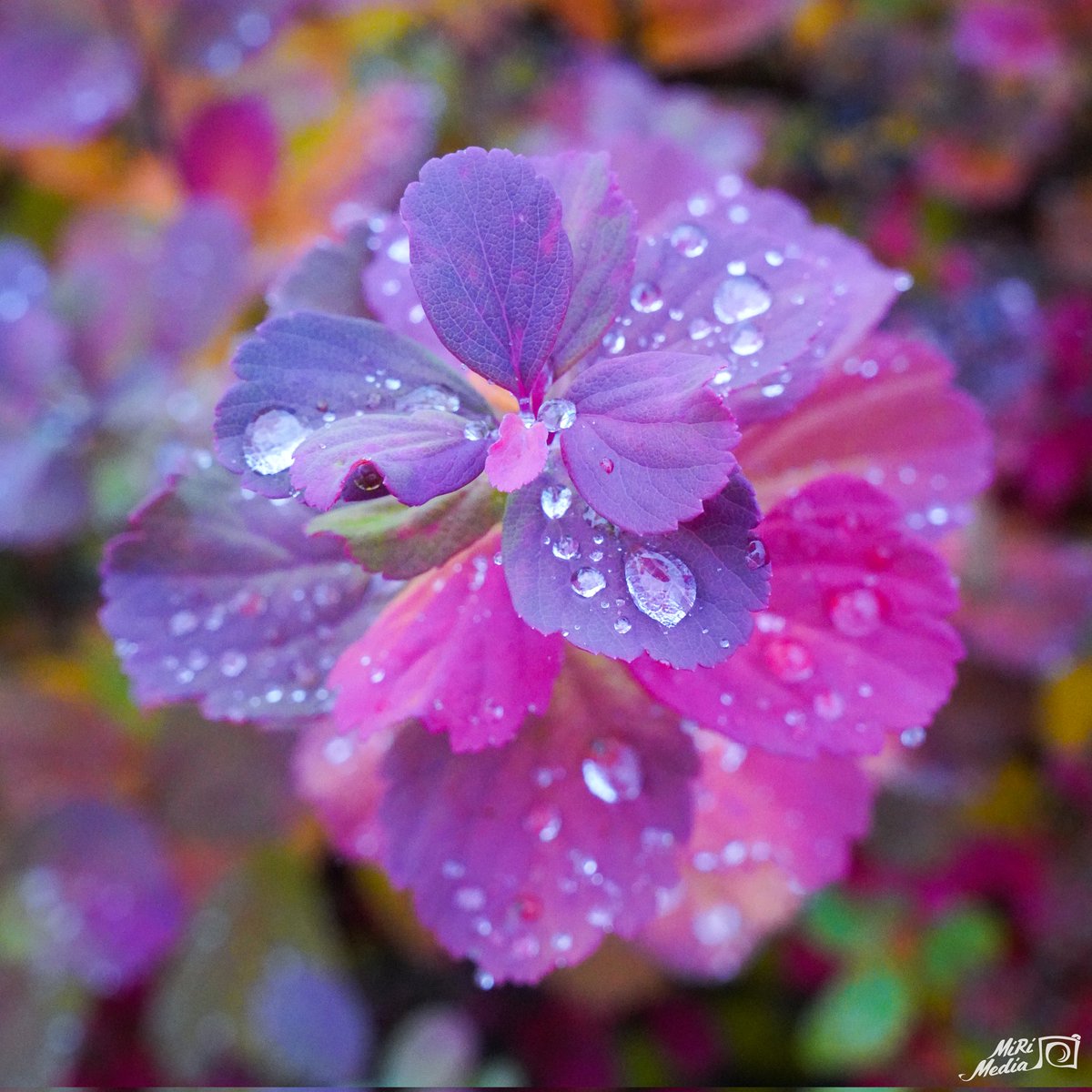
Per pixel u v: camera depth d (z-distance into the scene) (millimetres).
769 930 170
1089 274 288
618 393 122
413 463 119
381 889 244
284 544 140
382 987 268
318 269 143
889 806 223
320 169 257
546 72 300
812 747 130
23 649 276
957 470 147
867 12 307
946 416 147
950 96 296
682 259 133
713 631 120
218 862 239
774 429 147
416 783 136
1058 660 234
